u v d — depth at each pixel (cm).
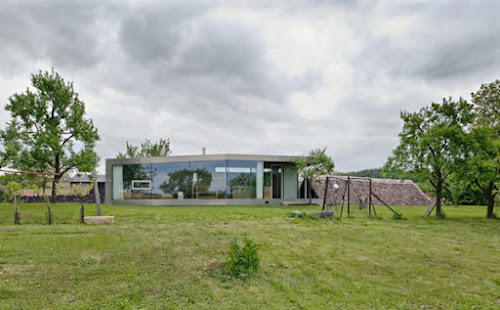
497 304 500
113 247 783
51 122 2486
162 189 2575
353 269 664
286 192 2838
